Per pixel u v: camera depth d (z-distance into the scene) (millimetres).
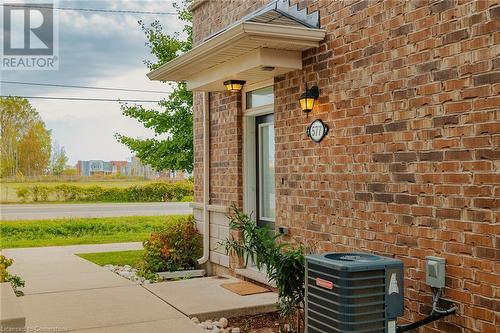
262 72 6270
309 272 4066
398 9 4730
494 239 3818
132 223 18344
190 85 7629
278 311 5871
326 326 3859
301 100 5828
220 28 8352
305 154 6020
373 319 3754
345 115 5379
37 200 29234
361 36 5164
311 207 5922
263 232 5359
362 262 3811
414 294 4539
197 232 9047
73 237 15453
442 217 4262
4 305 4531
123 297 6594
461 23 4102
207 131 8586
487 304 3863
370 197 5047
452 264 4160
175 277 8516
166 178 31812
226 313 5918
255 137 7738
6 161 32094
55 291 6949
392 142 4785
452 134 4172
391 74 4801
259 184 7645
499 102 3791
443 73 4262
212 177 8547
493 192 3830
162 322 5484
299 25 5918
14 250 11617
